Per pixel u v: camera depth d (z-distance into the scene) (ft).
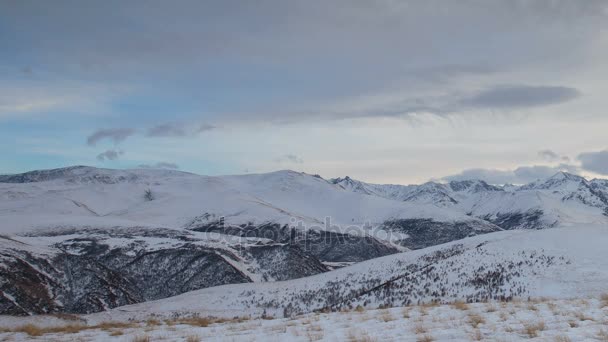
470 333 54.90
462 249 428.97
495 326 59.06
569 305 79.00
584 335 50.01
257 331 68.49
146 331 76.64
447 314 74.84
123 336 70.33
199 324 87.92
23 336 74.18
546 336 50.88
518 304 85.76
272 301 395.14
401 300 312.50
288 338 59.47
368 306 323.78
